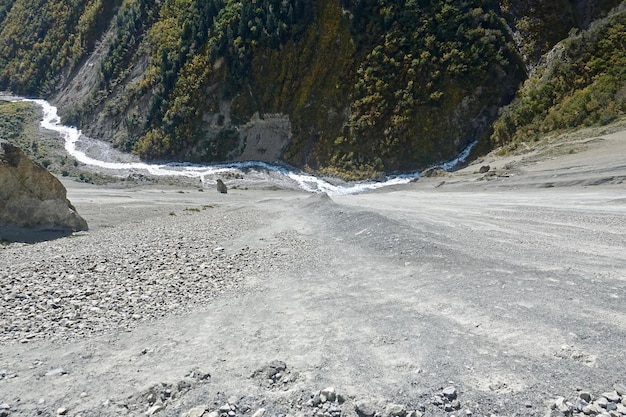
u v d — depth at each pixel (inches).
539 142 1680.6
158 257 551.5
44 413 199.6
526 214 701.3
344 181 2263.8
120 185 2410.2
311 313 315.9
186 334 289.4
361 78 2374.5
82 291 397.1
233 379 222.2
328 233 653.9
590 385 188.5
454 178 1696.6
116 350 267.4
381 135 2251.5
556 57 1891.0
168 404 203.8
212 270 476.1
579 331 236.1
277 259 518.6
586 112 1620.3
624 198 773.3
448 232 550.0
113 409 201.0
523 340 233.1
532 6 2191.2
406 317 284.4
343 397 198.5
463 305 292.4
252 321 308.5
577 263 371.9
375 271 412.2
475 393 191.0
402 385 203.2
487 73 2102.6
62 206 860.0
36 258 573.3
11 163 807.7
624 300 275.7
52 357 258.5
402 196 1433.3
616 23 1758.1
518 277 337.4
